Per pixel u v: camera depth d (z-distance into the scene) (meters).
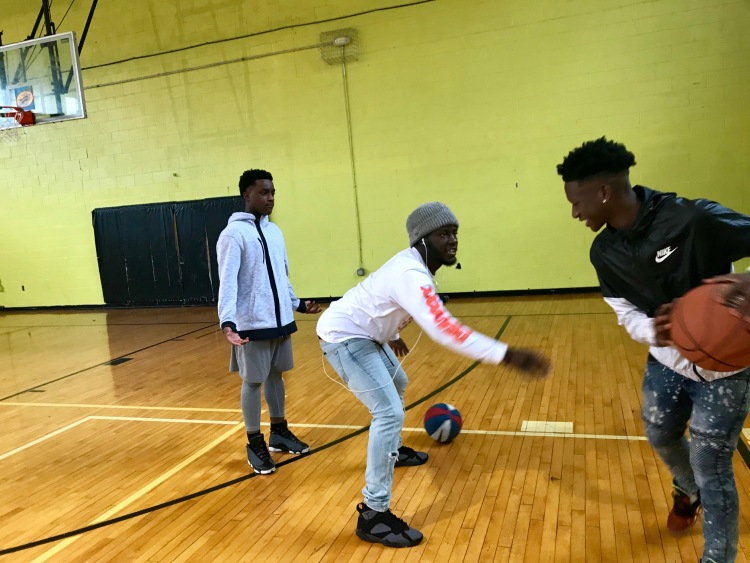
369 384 2.07
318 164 8.69
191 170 9.25
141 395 4.37
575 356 4.61
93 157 9.69
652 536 2.02
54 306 10.32
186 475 2.82
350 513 2.34
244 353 2.71
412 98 8.19
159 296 9.66
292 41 8.52
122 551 2.14
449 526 2.18
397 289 1.93
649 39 7.29
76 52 7.61
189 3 8.88
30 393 4.63
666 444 1.83
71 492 2.71
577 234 7.85
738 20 6.98
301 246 8.95
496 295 8.28
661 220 1.49
